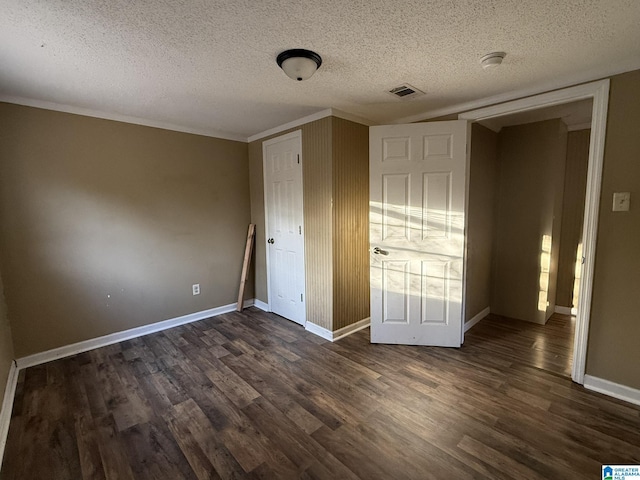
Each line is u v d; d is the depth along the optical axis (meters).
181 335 3.21
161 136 3.26
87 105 2.71
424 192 2.77
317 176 3.06
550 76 2.15
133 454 1.66
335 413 1.96
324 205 3.03
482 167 3.33
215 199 3.74
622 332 2.05
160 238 3.32
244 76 2.13
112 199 2.99
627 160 1.98
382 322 2.96
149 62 1.91
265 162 3.73
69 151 2.74
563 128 3.38
